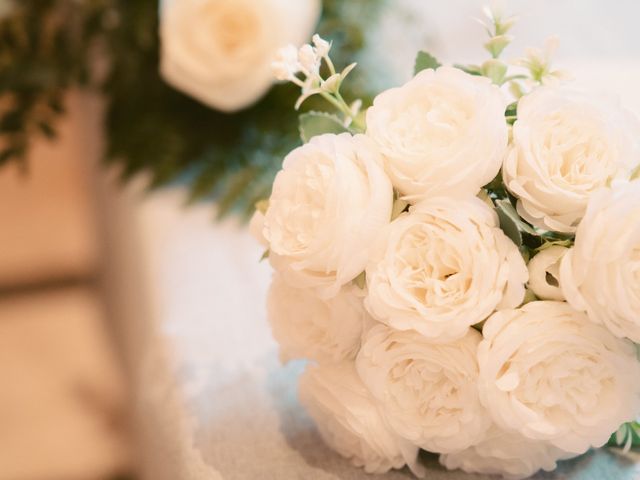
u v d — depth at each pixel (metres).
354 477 0.52
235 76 0.78
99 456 1.26
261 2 0.77
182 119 0.86
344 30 0.84
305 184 0.47
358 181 0.46
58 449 1.27
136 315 0.85
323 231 0.45
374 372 0.48
